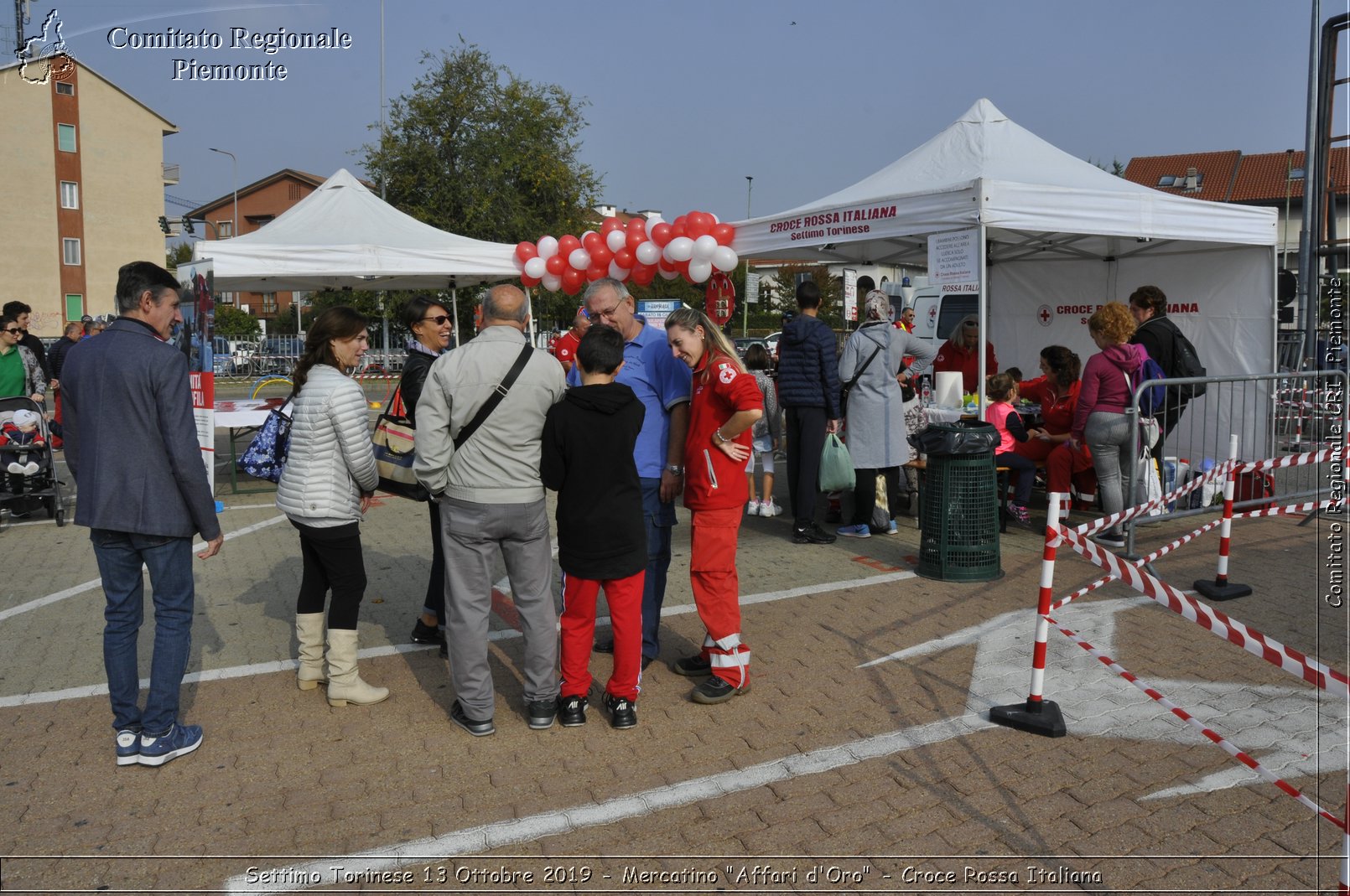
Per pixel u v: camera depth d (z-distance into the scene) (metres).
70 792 3.60
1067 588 6.02
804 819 3.37
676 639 5.29
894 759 3.79
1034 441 8.00
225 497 9.98
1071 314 10.55
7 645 5.29
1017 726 4.04
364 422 4.16
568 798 3.53
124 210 42.09
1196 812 3.37
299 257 9.72
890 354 7.28
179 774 3.75
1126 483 6.94
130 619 3.80
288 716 4.29
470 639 3.98
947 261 6.95
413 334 4.48
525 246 9.20
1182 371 7.47
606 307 4.55
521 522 3.94
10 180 38.91
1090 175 7.72
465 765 3.80
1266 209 8.25
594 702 4.41
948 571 6.22
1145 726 4.05
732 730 4.09
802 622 5.46
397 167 25.95
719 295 8.59
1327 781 3.56
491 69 26.44
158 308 3.74
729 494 4.27
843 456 7.20
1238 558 6.70
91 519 3.62
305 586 4.49
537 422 3.94
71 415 3.67
